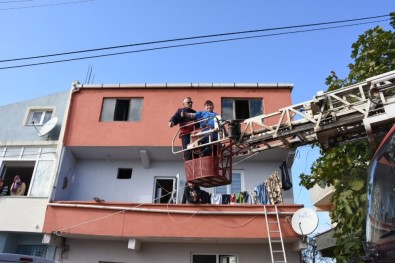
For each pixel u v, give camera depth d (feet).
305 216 35.12
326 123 21.04
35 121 51.75
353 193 23.21
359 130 21.04
